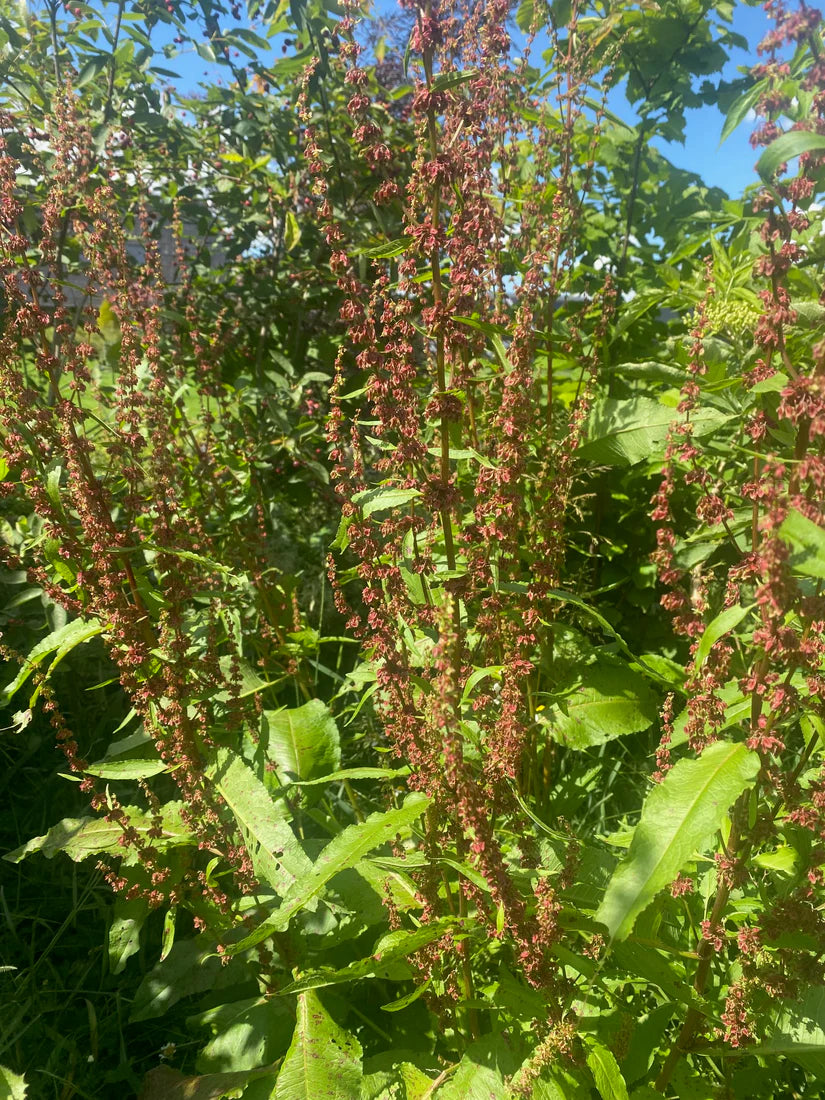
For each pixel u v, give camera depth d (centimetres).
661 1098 193
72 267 395
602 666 304
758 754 161
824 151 148
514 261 321
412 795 192
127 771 230
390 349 185
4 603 378
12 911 308
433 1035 235
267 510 438
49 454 227
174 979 258
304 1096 190
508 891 166
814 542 133
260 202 455
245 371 454
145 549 233
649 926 192
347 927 235
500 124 290
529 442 299
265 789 228
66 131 311
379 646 189
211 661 235
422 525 197
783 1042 184
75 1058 255
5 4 407
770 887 218
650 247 455
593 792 347
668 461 187
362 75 186
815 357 145
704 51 429
